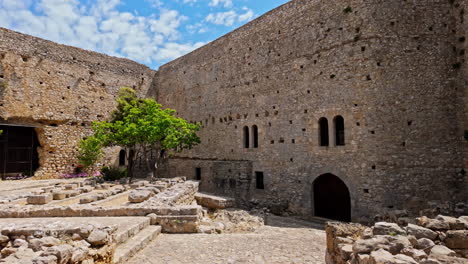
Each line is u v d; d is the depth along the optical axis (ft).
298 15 67.26
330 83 59.41
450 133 50.37
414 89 52.08
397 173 51.19
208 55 92.27
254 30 77.66
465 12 51.19
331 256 22.65
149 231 31.45
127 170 89.76
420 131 51.19
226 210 53.78
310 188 60.85
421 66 52.34
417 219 23.59
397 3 53.88
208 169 86.89
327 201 60.64
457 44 52.06
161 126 72.49
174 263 24.09
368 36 54.85
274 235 35.96
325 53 60.95
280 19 71.31
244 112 77.87
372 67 54.08
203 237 32.50
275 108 69.92
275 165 68.39
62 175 86.33
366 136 53.72
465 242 19.84
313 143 61.26
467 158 48.93
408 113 51.88
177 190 52.70
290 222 52.65
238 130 79.15
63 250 17.49
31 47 83.46
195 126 83.71
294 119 65.57
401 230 20.22
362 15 55.93
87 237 21.79
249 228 41.34
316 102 61.57
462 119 50.24
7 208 38.09
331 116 58.65
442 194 49.16
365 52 54.95
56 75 88.43
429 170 50.11
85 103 95.14
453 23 52.80
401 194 50.49
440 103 51.24
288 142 66.23
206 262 24.36
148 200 42.47
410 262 14.60
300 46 65.98
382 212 49.65
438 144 50.44
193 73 97.81
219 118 85.76
